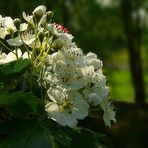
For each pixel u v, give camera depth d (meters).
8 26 0.27
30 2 1.23
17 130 0.22
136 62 1.62
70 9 1.40
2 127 0.22
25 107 0.23
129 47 1.60
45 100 0.24
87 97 0.24
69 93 0.24
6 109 0.23
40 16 0.26
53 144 0.23
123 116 0.97
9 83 0.24
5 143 0.22
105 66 1.46
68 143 0.23
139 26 1.58
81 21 1.45
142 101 1.61
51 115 0.23
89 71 0.24
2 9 1.21
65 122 0.23
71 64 0.24
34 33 0.27
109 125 0.25
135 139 0.95
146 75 1.89
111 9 1.53
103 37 1.51
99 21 1.50
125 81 1.88
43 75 0.24
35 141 0.22
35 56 0.26
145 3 1.55
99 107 0.25
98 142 0.25
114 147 0.89
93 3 1.47
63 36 0.25
